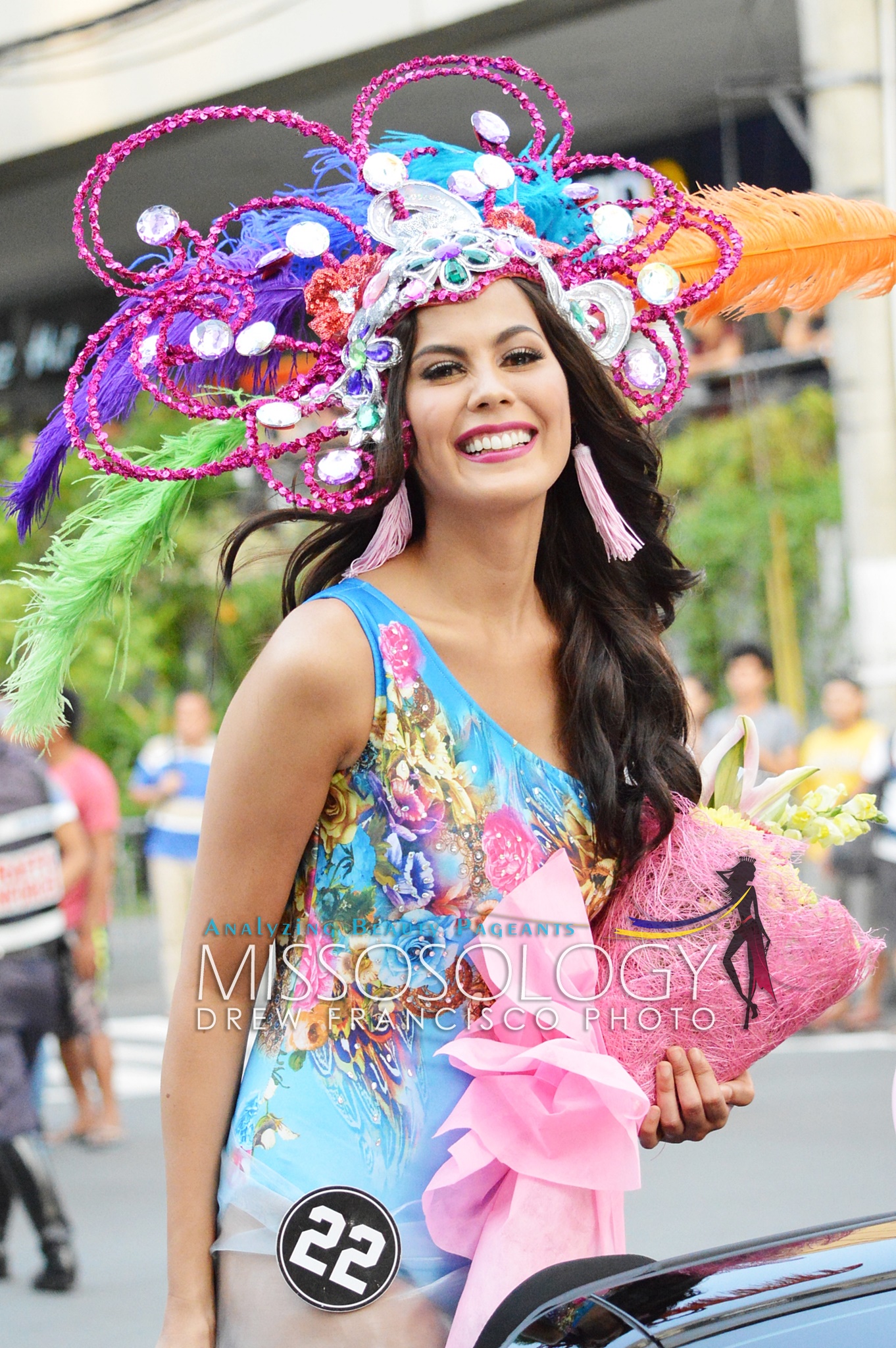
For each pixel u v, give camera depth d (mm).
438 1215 3275
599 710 3627
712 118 18969
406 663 3371
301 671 3260
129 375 3648
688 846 3637
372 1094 3303
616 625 3758
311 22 16328
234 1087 3408
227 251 3877
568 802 3545
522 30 15867
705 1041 3607
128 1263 8273
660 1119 3553
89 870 10883
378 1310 3244
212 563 17297
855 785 13383
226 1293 3303
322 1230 3225
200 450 3727
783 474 20969
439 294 3381
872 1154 9570
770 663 14453
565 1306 2740
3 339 25531
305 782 3295
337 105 17062
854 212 3998
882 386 12922
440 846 3346
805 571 21375
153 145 18188
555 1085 3297
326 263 3518
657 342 3816
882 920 13078
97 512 3762
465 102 15992
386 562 3576
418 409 3402
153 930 21531
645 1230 8273
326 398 3482
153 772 13781
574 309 3590
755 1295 2615
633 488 3818
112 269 3545
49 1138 11156
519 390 3396
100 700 19953
